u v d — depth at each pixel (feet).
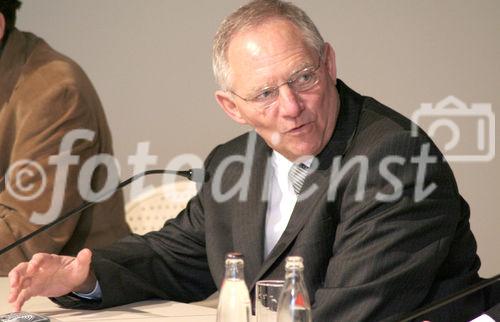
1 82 20.04
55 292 12.75
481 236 20.97
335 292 11.24
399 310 11.23
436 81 21.08
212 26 22.29
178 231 14.49
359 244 11.52
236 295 9.75
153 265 14.07
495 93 20.85
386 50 21.31
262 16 12.03
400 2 21.20
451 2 20.95
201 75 22.34
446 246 11.70
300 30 11.99
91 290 13.02
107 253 13.71
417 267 11.37
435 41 21.08
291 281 9.39
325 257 12.17
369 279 11.28
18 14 22.24
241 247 13.06
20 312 11.89
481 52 20.88
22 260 18.62
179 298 14.37
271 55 11.85
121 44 22.72
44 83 20.13
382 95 21.36
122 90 22.70
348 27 21.49
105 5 22.75
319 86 12.05
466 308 12.25
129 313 12.66
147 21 22.61
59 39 22.81
